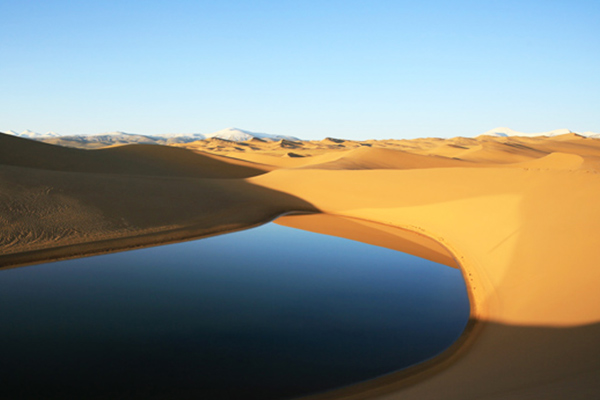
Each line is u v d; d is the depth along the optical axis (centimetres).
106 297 1271
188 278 1483
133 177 3241
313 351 952
